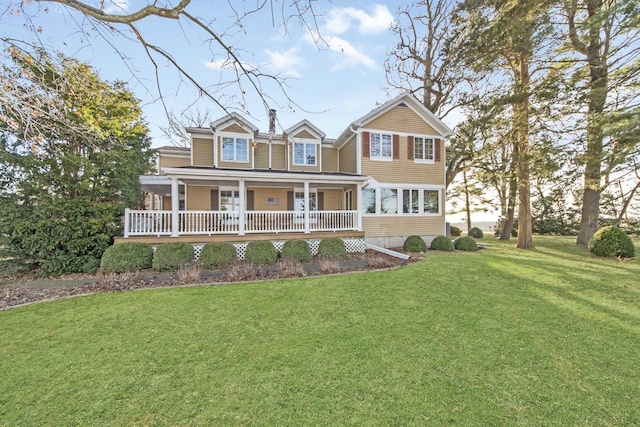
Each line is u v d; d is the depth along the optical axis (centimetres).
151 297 584
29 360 354
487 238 2209
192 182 1319
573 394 290
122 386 302
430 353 369
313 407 269
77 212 851
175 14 461
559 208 2384
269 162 1523
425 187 1511
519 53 1330
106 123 868
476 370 332
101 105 879
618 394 291
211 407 270
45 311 512
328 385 302
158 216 989
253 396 285
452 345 391
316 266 906
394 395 286
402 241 1466
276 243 1092
